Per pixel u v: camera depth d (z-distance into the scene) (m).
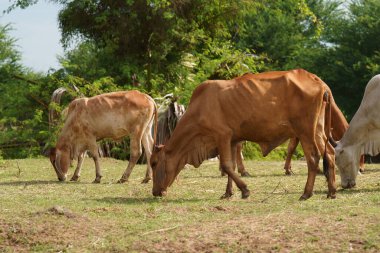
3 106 29.59
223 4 29.03
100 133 14.06
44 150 23.62
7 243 8.16
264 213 9.13
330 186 10.59
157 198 11.16
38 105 29.02
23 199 11.09
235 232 8.02
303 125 10.45
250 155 25.48
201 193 11.88
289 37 40.44
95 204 10.45
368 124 12.12
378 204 9.59
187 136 10.90
